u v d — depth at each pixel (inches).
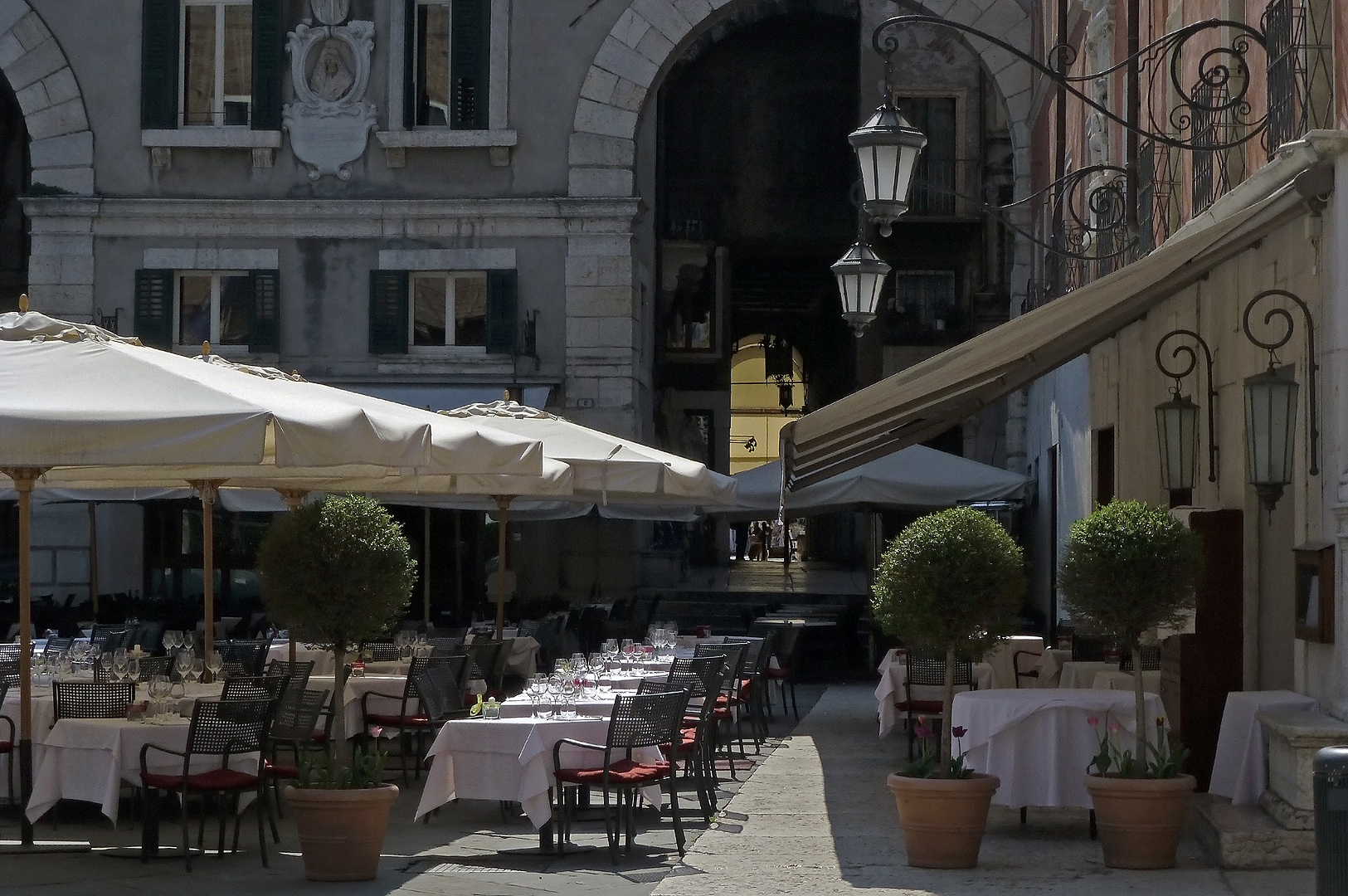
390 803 363.9
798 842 406.9
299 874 372.2
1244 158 481.4
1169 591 367.2
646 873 371.6
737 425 2039.9
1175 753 370.3
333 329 1081.4
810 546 1867.6
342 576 381.1
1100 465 718.5
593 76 1077.8
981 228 1350.9
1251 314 453.7
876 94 1349.7
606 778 388.2
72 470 505.7
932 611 370.3
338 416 356.2
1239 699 402.9
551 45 1081.4
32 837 415.2
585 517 1106.7
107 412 335.0
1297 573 398.0
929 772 374.0
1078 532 377.1
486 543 1110.4
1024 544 1061.1
